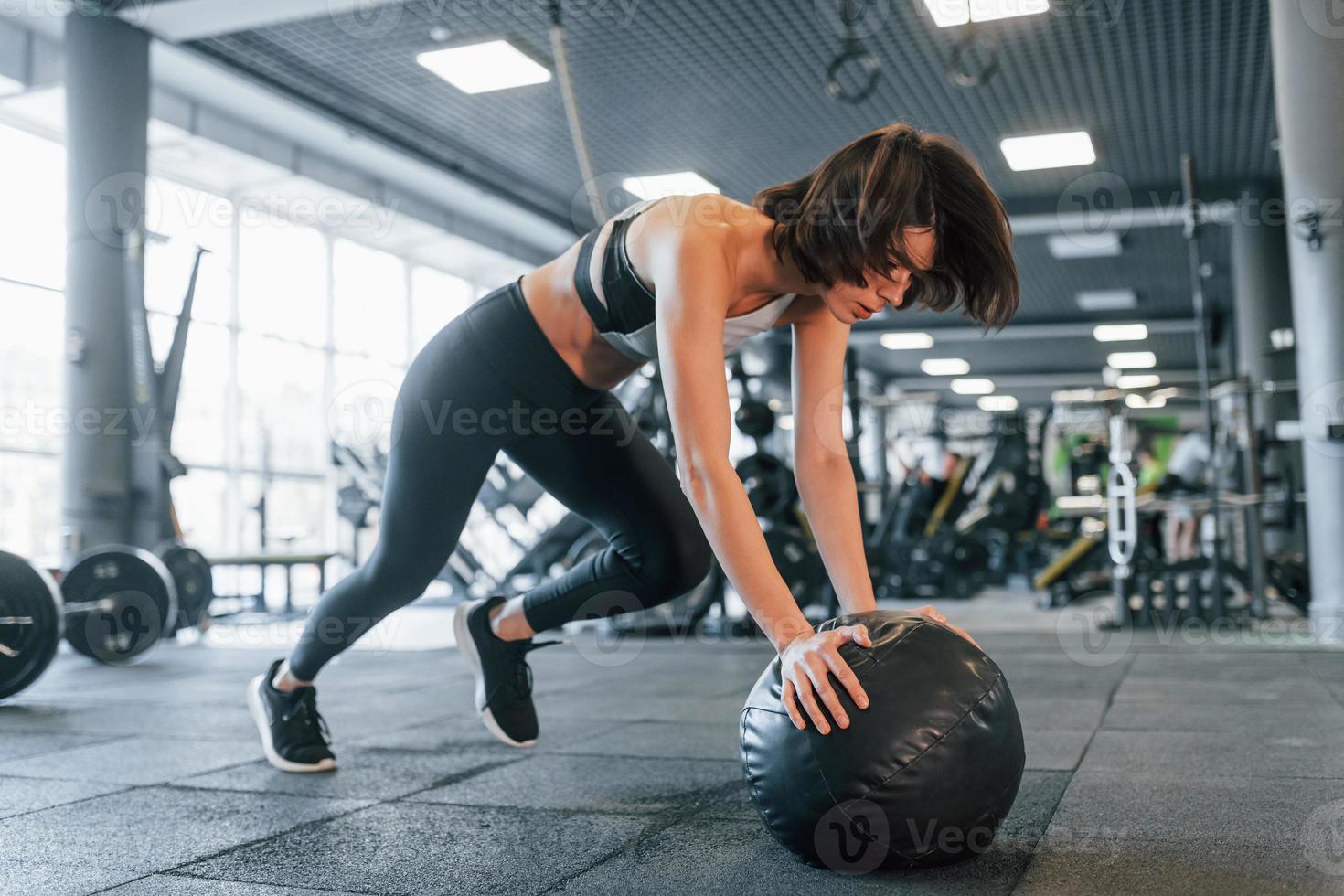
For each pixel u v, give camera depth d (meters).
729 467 1.19
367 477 6.57
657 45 5.64
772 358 8.34
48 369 6.91
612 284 1.37
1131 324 12.14
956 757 1.15
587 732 2.33
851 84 6.08
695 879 1.20
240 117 6.92
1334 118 4.09
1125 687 2.96
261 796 1.71
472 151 7.39
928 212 1.10
